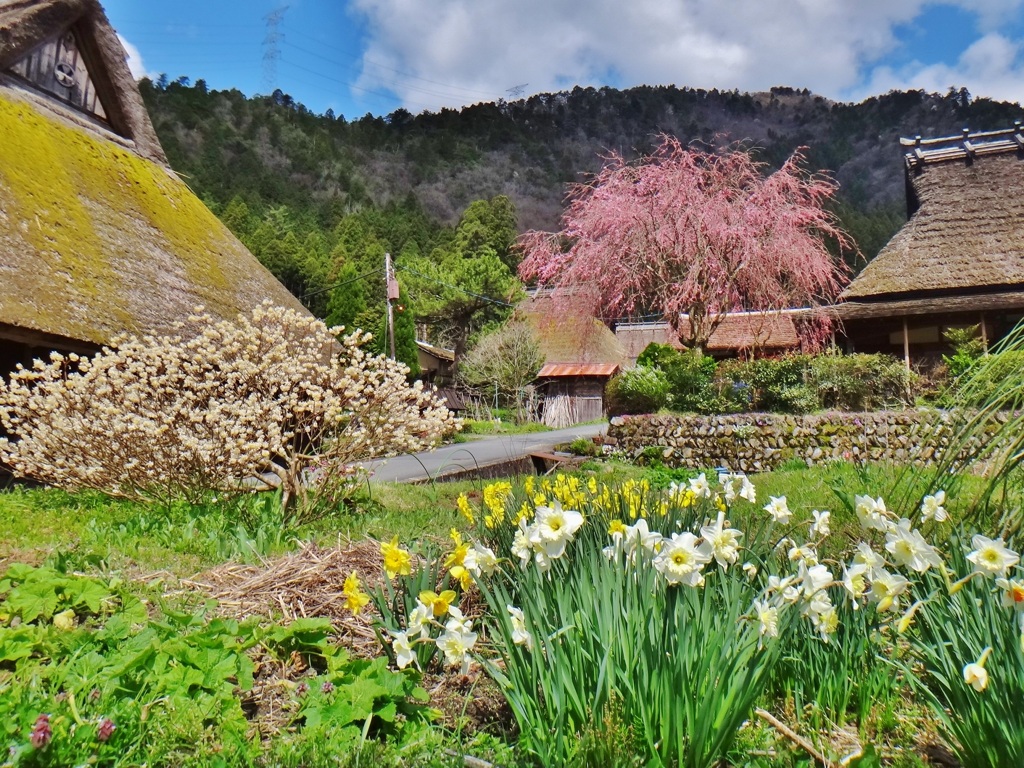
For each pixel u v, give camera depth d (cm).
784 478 748
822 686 216
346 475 579
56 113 1127
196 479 526
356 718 197
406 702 213
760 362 1305
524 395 3198
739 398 1291
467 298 3738
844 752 195
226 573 339
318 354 571
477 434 2423
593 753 172
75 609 277
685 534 199
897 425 1061
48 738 167
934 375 1363
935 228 1867
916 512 283
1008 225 1809
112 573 331
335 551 351
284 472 524
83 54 1218
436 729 209
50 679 214
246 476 538
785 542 289
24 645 229
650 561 211
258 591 311
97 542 394
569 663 193
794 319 1783
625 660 192
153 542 409
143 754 181
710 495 339
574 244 1781
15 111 1011
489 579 257
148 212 1124
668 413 1273
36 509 538
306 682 222
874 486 547
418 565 270
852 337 1912
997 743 170
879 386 1223
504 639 211
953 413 323
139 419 484
